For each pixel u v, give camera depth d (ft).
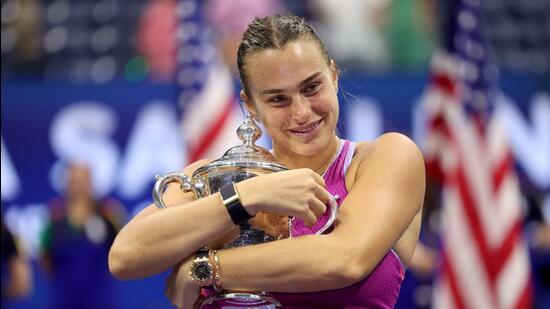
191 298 29.63
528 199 80.23
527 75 82.99
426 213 70.08
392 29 98.32
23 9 101.50
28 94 84.28
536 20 106.93
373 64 97.76
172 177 29.76
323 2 98.53
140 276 29.37
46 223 83.51
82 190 83.20
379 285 29.96
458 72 59.47
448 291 56.54
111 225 83.25
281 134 29.81
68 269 83.41
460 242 56.80
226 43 86.12
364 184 30.58
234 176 29.50
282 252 28.71
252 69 29.43
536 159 81.97
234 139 69.41
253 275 28.73
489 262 56.49
